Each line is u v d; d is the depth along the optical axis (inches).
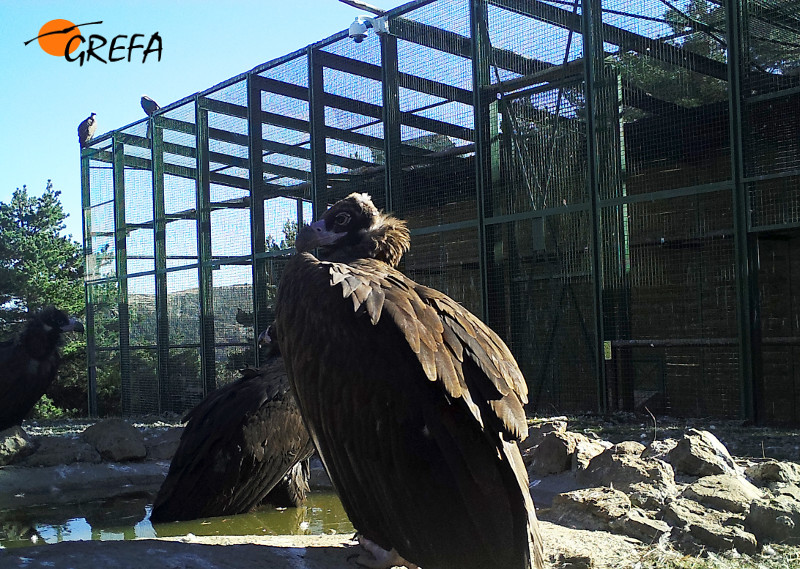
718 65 399.2
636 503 196.4
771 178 366.6
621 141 416.8
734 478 203.3
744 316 373.4
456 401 123.5
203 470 241.1
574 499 198.2
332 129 522.0
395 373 127.0
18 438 332.2
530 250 464.4
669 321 498.0
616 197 413.1
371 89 500.7
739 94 374.9
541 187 444.5
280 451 248.2
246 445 241.6
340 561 152.9
